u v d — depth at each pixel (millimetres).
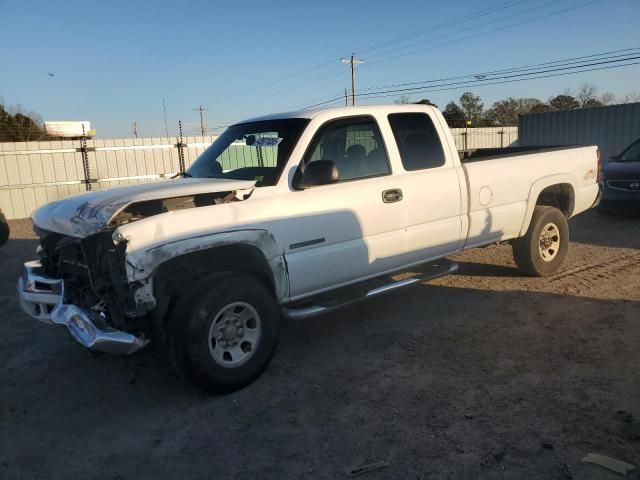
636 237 8945
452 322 5227
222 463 3166
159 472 3119
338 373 4258
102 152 18047
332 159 4672
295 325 5379
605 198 10984
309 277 4430
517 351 4461
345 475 2977
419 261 5277
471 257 7820
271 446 3309
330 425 3502
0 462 3301
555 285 6246
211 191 3998
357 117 4883
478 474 2902
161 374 4426
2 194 16484
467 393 3801
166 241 3678
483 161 5750
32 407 4004
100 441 3490
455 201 5371
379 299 6039
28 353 5031
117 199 3855
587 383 3832
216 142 5488
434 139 5383
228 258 4199
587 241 8828
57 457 3332
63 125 31875
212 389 3896
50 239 4465
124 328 3854
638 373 3945
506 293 6035
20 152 16656
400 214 4953
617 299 5629
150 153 18922
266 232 4121
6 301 6730
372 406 3705
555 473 2865
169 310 3932
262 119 5152
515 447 3119
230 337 3953
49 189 17234
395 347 4703
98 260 3924
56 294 4078
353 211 4645
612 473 2836
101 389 4230
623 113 17953
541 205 6598
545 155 6395
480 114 69438
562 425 3318
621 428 3242
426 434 3318
